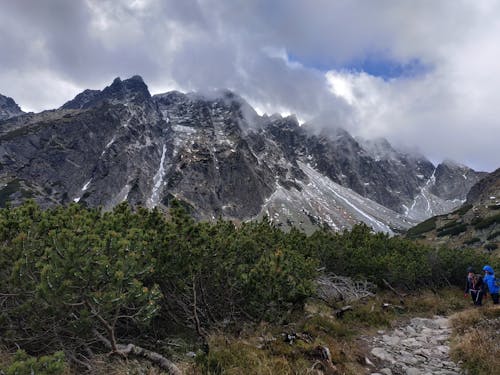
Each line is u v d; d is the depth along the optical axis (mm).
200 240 9266
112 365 6750
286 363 7527
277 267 10539
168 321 9922
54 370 4762
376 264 21062
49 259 6816
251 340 8938
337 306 15172
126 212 10742
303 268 12930
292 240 19688
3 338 6750
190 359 7602
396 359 9781
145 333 9133
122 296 6527
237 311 10773
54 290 6117
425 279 24703
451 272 26219
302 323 11094
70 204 10352
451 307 18344
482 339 9766
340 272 21125
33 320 6785
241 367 7070
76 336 7199
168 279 9062
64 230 6926
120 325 8680
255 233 14734
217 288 10234
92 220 9219
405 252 26438
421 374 8648
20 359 4867
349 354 9375
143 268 8047
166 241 8883
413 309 17422
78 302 6770
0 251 6902
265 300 9938
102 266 6484
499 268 26000
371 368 8938
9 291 6770
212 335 8750
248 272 10609
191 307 9891
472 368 8547
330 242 22453
